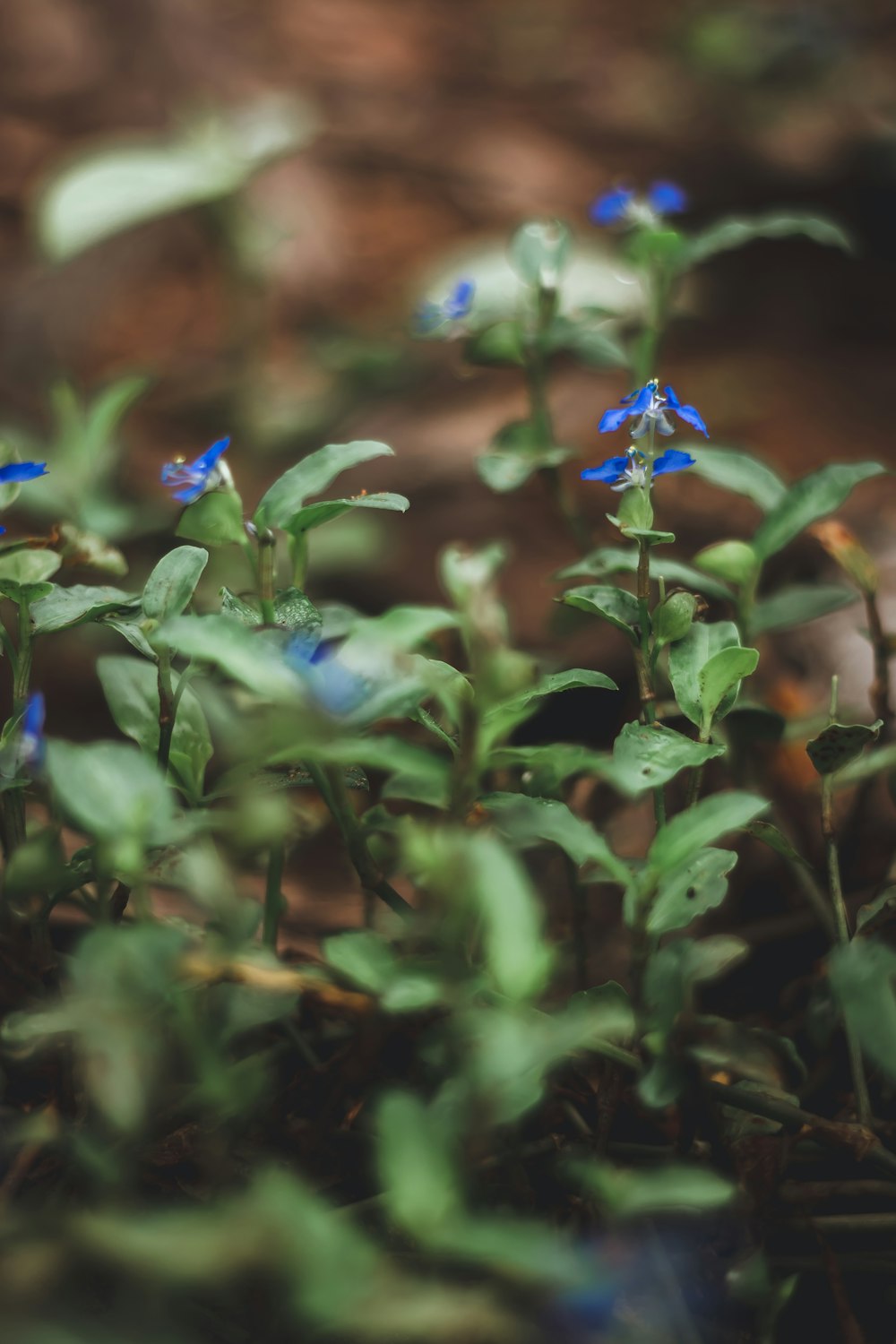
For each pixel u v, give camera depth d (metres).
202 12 1.56
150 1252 0.39
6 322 1.16
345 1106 0.48
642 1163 0.47
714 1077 0.49
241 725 0.48
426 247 1.38
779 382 1.09
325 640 0.49
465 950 0.44
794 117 1.74
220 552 0.77
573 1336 0.43
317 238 1.34
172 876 0.45
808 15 2.01
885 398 1.08
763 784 0.58
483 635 0.45
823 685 0.63
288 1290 0.41
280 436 1.05
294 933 0.55
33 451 0.67
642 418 0.46
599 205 0.57
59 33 1.49
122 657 0.48
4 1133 0.46
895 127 1.58
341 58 1.82
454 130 1.66
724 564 0.51
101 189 0.88
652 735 0.45
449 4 2.15
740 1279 0.45
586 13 2.17
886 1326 0.47
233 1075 0.43
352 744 0.42
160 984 0.42
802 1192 0.46
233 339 1.06
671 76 1.91
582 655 0.68
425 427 0.97
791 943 0.54
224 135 0.94
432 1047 0.44
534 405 0.56
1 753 0.46
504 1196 0.46
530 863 0.57
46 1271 0.40
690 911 0.43
